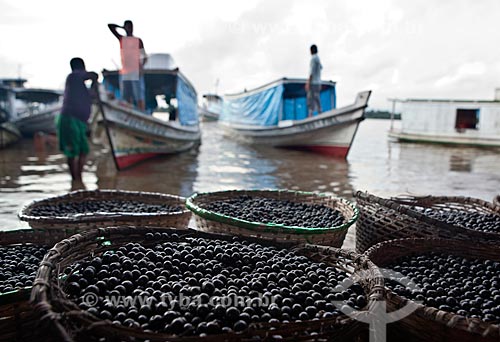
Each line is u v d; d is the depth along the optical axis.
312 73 16.16
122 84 11.84
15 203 7.34
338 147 15.78
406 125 26.06
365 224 4.43
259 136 19.81
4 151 16.41
